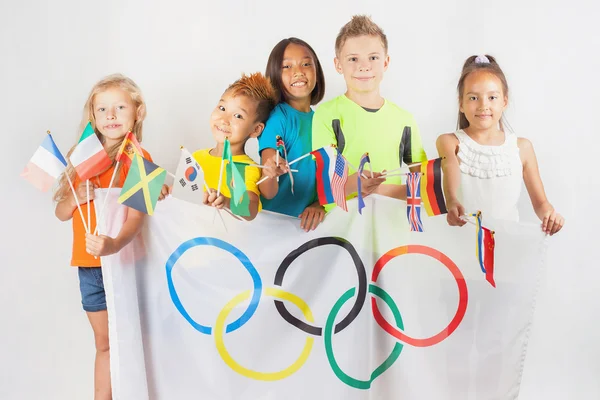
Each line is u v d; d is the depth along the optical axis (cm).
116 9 271
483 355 237
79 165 207
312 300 228
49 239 266
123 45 271
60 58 268
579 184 285
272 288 224
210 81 277
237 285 222
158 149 274
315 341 227
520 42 285
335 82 285
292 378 225
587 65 285
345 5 284
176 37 275
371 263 233
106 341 229
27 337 265
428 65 285
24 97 266
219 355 220
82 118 245
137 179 202
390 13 284
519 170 254
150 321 217
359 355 231
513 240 239
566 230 284
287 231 227
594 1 285
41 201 265
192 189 220
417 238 235
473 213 237
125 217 214
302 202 237
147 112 273
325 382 228
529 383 283
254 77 239
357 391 231
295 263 227
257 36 280
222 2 277
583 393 282
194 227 220
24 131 266
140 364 214
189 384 219
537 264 239
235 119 234
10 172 264
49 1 267
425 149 285
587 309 284
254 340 222
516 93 284
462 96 257
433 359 235
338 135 244
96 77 270
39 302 266
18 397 263
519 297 238
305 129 243
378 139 245
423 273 235
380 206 233
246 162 234
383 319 233
